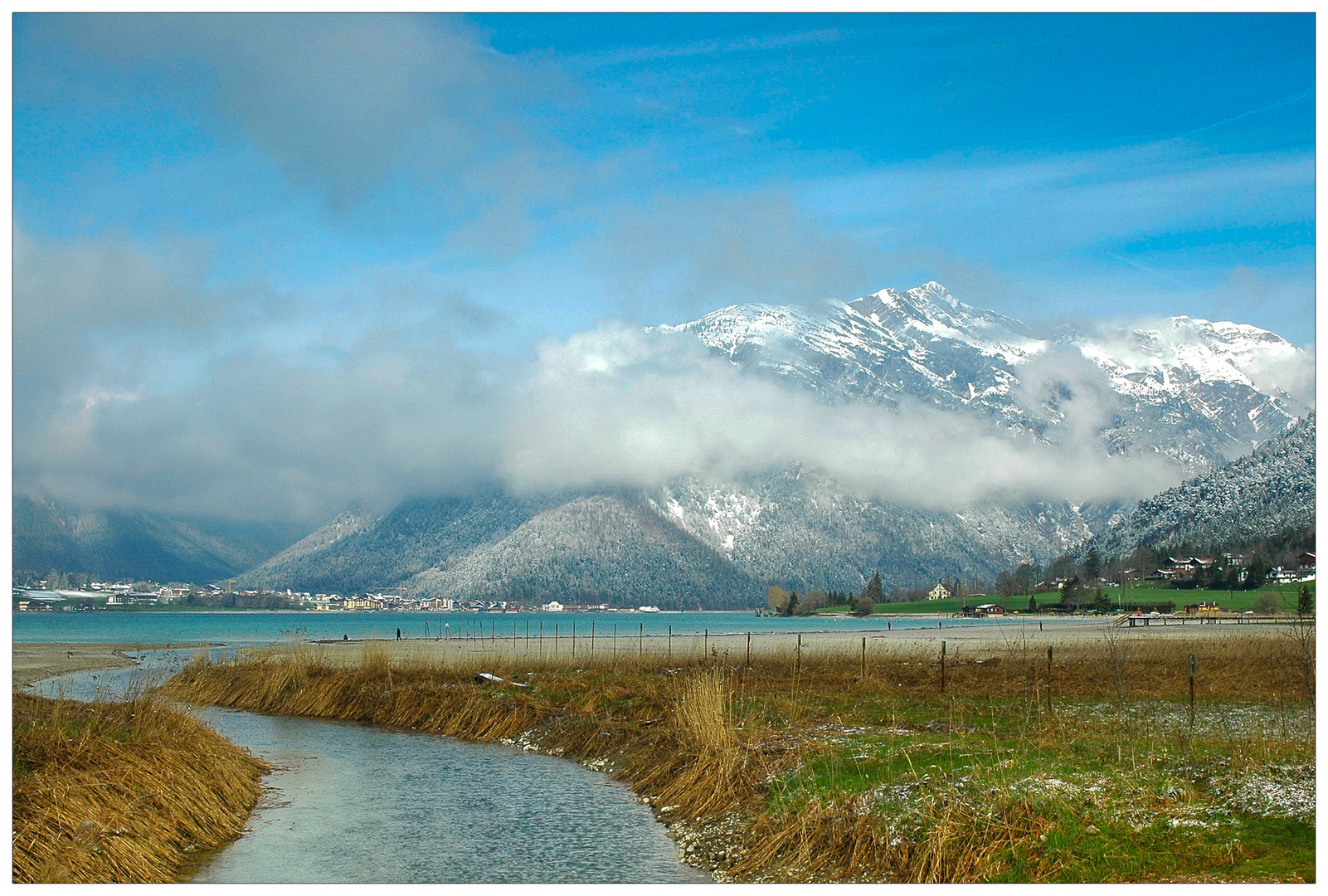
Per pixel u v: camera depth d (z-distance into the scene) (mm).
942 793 15805
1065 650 54344
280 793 22672
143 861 15758
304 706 37906
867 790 17109
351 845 18094
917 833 14750
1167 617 135375
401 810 20969
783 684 36094
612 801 21875
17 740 18562
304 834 18906
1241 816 14391
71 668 55281
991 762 17844
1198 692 30938
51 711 23719
